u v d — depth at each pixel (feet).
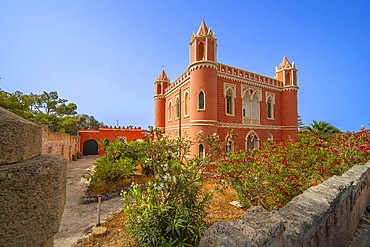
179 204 15.29
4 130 3.06
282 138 72.33
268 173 19.60
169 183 14.90
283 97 73.77
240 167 21.99
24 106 78.33
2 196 2.83
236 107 61.41
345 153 23.59
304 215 8.06
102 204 28.53
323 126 76.23
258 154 26.13
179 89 69.05
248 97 67.41
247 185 20.72
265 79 70.38
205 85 52.60
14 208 2.93
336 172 19.99
